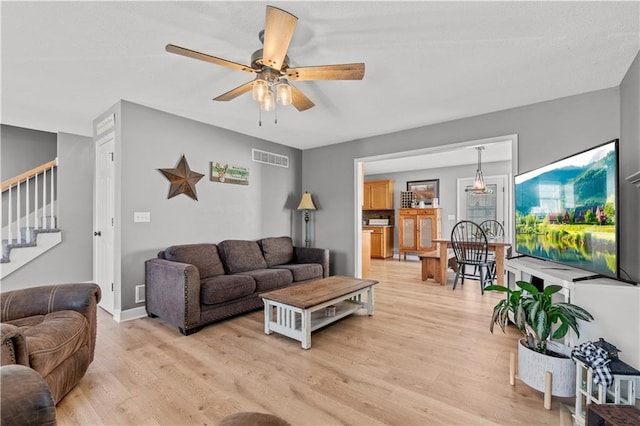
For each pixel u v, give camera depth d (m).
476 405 1.73
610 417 1.18
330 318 2.85
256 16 1.82
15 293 2.04
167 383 1.94
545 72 2.55
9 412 0.75
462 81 2.72
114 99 3.11
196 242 3.78
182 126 3.65
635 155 2.37
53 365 1.59
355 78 2.08
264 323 2.89
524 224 3.10
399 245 7.59
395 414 1.65
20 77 2.61
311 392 1.85
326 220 5.12
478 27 1.94
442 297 4.05
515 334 2.76
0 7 1.71
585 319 1.68
